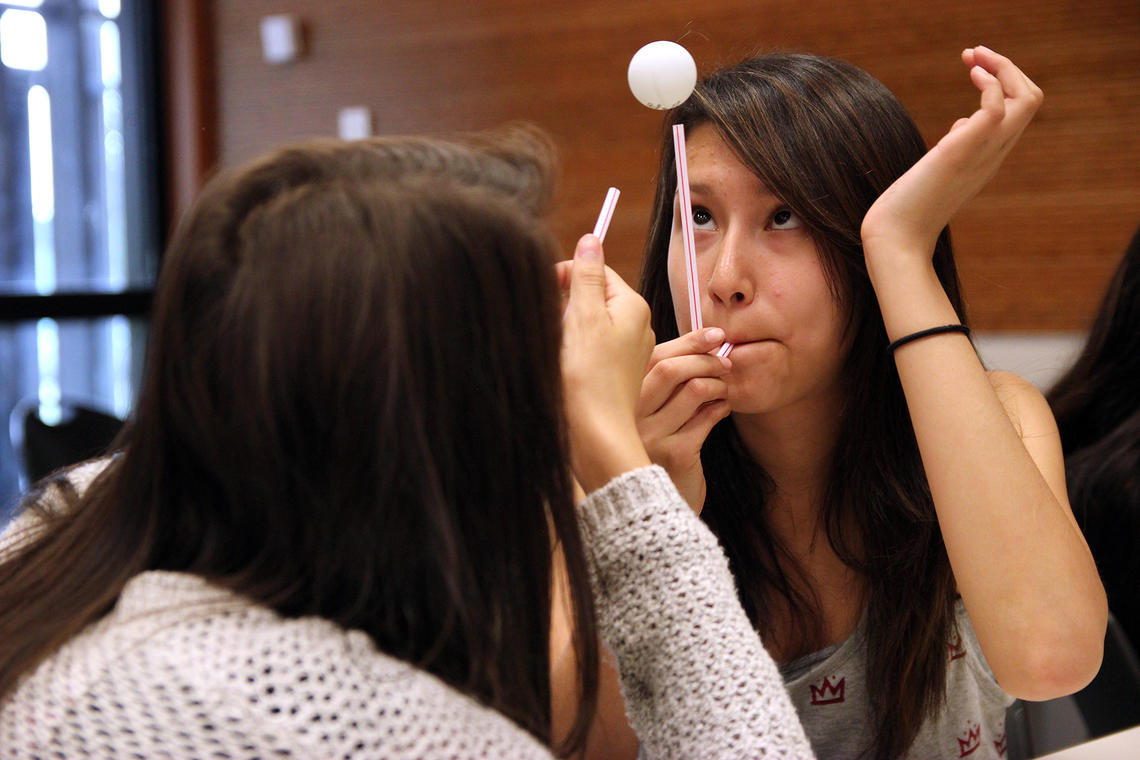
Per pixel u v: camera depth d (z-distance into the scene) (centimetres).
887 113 88
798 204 82
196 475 58
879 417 90
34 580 60
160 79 406
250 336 53
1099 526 128
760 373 84
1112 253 255
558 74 338
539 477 59
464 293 55
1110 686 108
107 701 50
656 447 83
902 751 92
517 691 58
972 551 77
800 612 96
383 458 53
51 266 379
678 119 90
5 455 363
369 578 55
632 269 327
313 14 383
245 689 50
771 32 297
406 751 51
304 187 57
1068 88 256
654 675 63
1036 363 260
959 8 268
